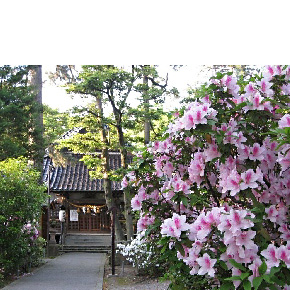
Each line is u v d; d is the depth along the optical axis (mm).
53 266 12812
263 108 2922
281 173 2982
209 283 3010
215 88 3090
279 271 2385
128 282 9711
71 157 18891
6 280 9727
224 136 2873
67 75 19484
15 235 10086
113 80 12820
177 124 3004
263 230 2605
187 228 2623
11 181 10258
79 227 22328
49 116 22844
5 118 14336
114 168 21625
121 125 13211
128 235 14016
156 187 3541
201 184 3180
